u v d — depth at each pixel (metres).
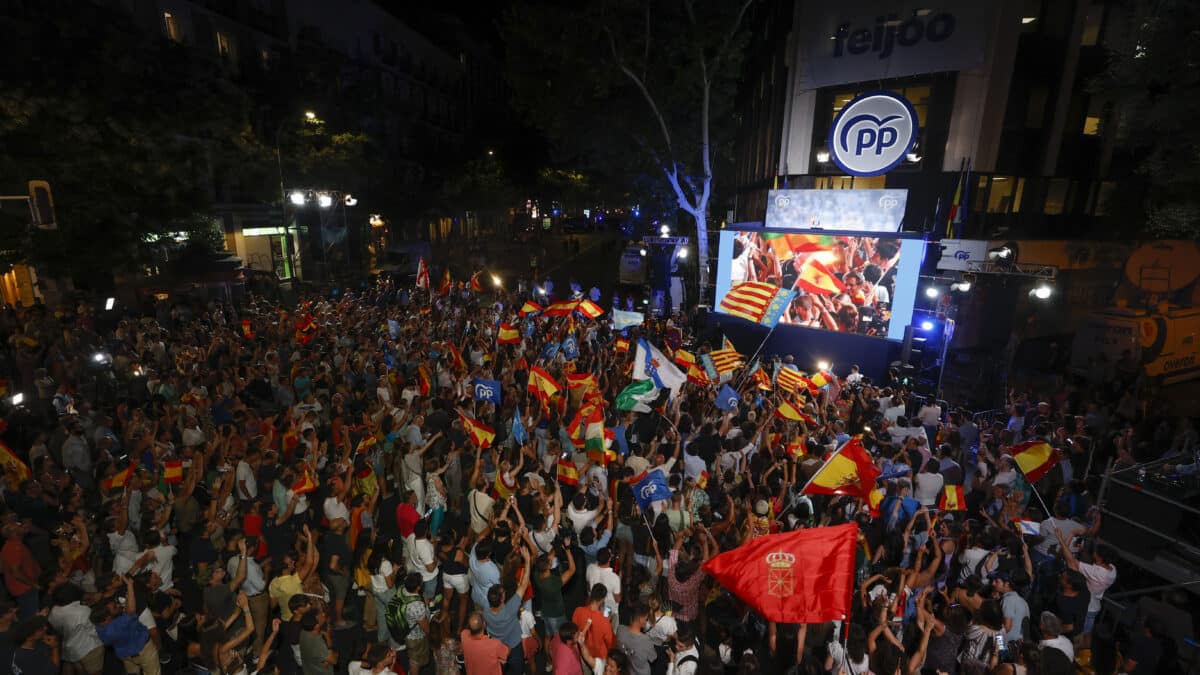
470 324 18.16
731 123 31.92
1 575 7.41
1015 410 12.88
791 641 6.34
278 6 37.25
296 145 32.53
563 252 59.28
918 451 10.55
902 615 6.71
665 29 25.81
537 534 7.77
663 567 7.77
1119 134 16.62
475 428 9.43
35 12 16.25
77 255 17.30
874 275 19.62
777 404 12.48
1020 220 24.77
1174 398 17.83
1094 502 9.80
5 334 15.94
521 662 6.68
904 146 19.97
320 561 9.18
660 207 34.81
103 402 13.57
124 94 17.30
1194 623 7.76
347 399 12.67
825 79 25.62
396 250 44.06
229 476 8.51
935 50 22.77
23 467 8.68
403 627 6.67
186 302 21.59
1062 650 6.00
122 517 7.70
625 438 11.07
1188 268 17.78
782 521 8.15
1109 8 23.17
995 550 7.60
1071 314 24.58
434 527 8.90
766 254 21.75
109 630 6.22
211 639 6.17
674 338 18.61
